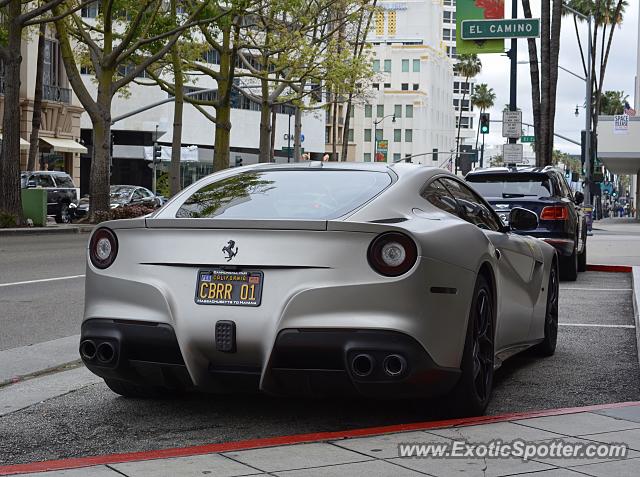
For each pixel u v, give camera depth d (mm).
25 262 19062
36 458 5238
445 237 5738
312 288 5395
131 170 80500
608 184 88562
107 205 35125
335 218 5777
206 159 88188
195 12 32906
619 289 14844
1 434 5766
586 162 57688
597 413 5863
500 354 6973
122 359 5789
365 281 5379
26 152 52344
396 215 5832
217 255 5582
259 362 5527
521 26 31906
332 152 121750
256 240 5531
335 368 5434
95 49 35281
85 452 5359
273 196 6191
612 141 60875
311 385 5527
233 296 5523
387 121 147500
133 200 44156
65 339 9297
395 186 6129
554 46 32062
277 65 44312
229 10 32719
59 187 40219
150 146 81188
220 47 41938
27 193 33281
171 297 5648
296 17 43250
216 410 6348
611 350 8984
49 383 7316
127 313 5773
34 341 9453
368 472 4586
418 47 151250
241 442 5168
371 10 45125
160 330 5637
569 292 14359
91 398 6746
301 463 4730
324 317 5383
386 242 5414
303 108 48969
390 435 5320
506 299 6941
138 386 6539
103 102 34375
